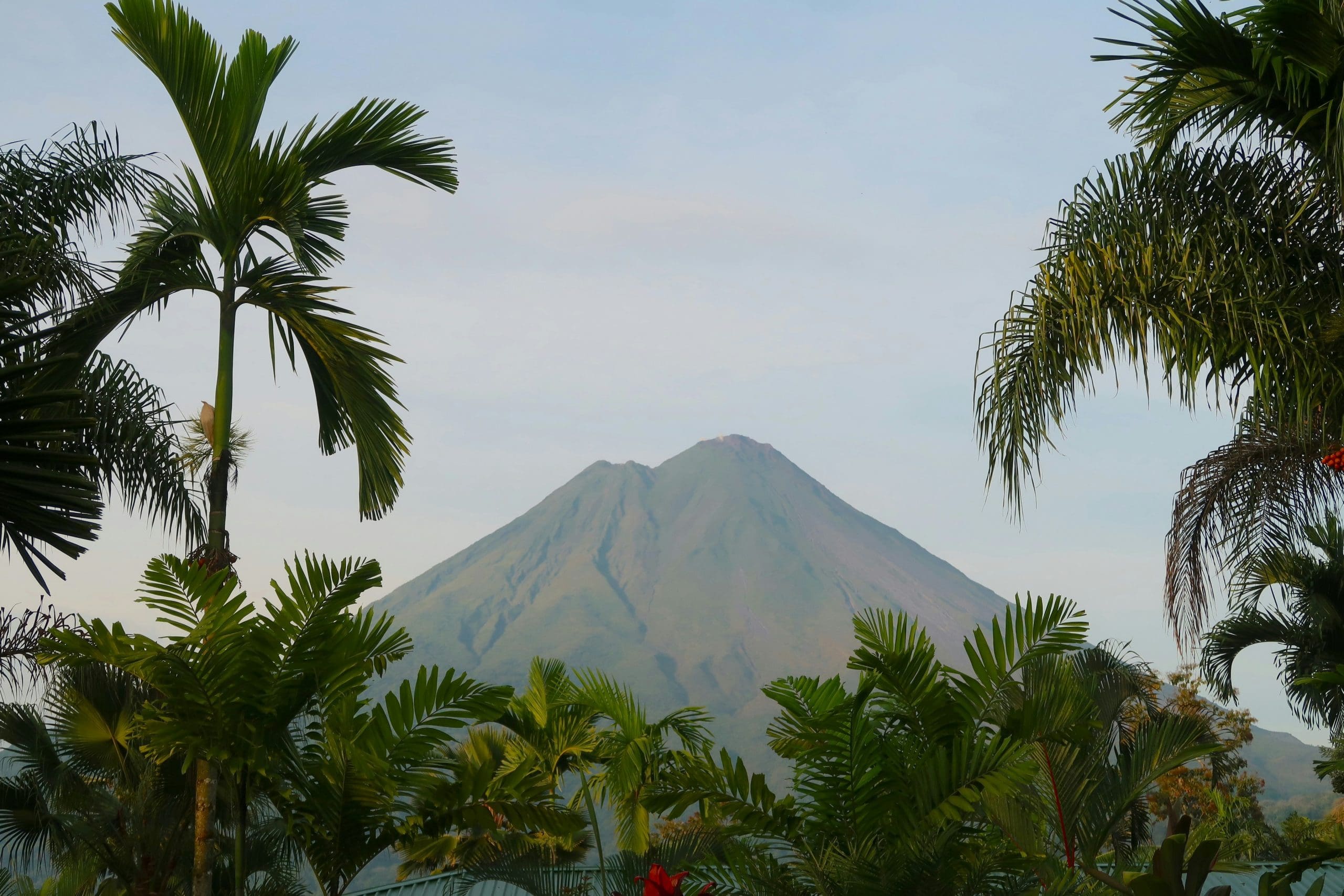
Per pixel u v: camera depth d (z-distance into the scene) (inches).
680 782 214.7
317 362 350.0
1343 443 232.4
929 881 181.9
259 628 227.3
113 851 394.6
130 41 303.7
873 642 235.8
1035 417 246.7
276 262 324.5
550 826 257.6
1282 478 331.9
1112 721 259.4
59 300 296.8
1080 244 249.3
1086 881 200.7
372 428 343.6
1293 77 207.8
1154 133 242.5
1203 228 237.3
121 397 344.5
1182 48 218.5
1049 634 230.5
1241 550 341.7
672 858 254.7
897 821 207.0
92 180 315.9
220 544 293.6
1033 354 245.0
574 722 337.1
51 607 286.7
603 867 283.1
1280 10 198.4
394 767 244.2
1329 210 232.2
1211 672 513.3
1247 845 453.4
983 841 228.1
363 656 240.7
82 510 112.2
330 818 231.6
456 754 412.2
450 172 351.9
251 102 313.3
